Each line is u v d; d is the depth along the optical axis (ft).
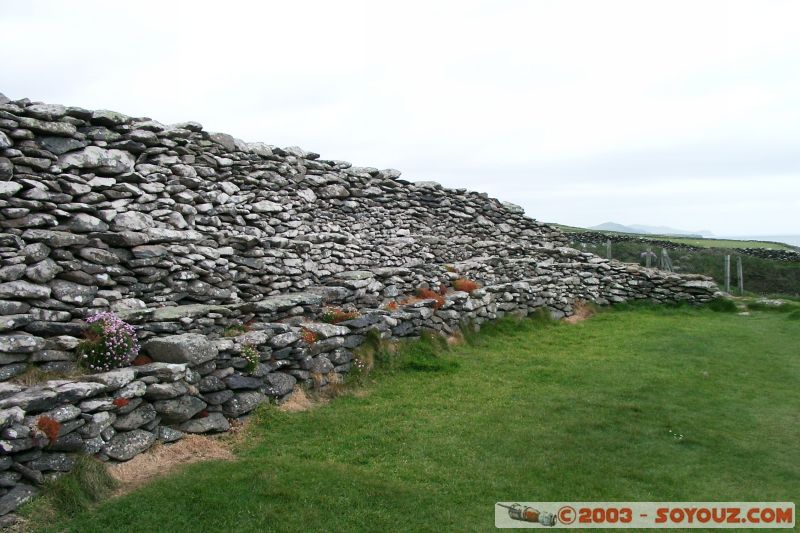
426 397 38.17
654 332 60.75
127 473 24.70
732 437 33.53
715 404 38.99
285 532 21.88
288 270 47.37
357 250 56.95
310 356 36.50
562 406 37.55
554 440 32.17
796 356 51.55
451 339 50.72
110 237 34.09
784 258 116.16
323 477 26.02
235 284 42.50
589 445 31.76
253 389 32.30
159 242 37.17
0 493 20.57
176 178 42.86
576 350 53.11
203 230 43.01
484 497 25.85
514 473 28.14
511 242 83.30
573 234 135.13
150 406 26.81
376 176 67.51
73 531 20.66
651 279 78.18
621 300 76.59
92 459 23.45
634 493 26.96
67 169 36.01
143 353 29.50
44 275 30.48
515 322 60.39
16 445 20.93
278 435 30.40
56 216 33.65
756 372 46.78
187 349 28.76
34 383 24.94
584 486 27.35
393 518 23.56
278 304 39.01
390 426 32.89
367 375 40.40
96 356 27.17
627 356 50.88
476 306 55.62
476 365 46.42
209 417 29.35
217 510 22.75
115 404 24.89
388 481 26.37
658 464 29.89
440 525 23.41
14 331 26.00
